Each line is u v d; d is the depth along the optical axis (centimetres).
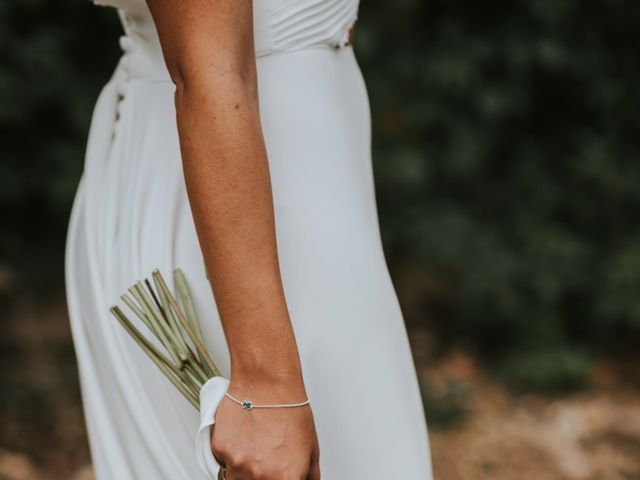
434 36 462
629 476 379
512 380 459
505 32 457
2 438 378
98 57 436
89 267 159
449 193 480
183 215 152
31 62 414
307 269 150
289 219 150
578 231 485
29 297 462
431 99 466
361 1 459
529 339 473
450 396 430
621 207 481
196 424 151
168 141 154
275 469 128
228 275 128
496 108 459
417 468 156
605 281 471
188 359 142
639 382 462
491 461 387
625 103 471
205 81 127
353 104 167
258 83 151
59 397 413
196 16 127
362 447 152
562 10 451
